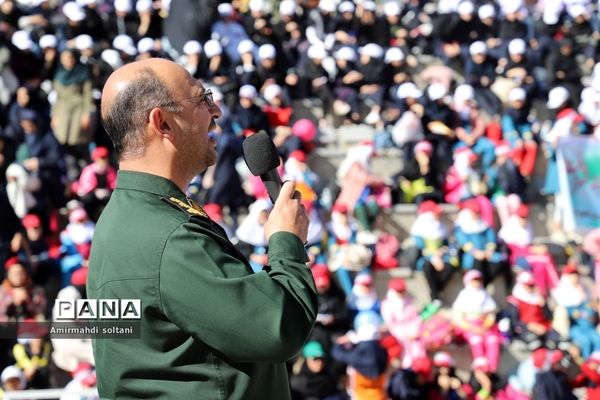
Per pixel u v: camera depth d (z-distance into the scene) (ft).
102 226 16.49
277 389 16.26
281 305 15.26
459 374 68.74
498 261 72.84
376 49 89.30
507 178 78.74
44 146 78.79
